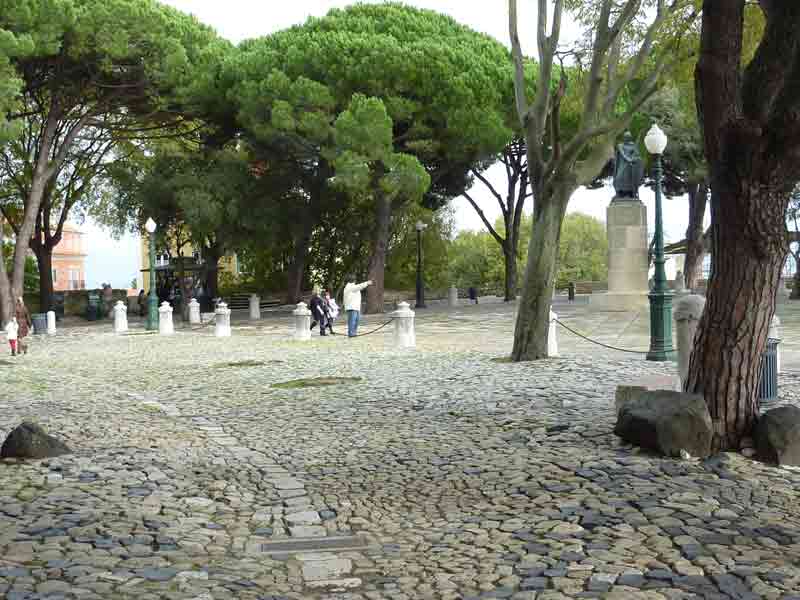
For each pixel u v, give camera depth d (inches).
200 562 188.7
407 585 172.6
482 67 1346.0
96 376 633.6
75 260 3636.8
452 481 264.8
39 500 239.3
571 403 393.7
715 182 272.2
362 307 1464.1
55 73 1242.6
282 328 1195.9
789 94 252.1
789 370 507.2
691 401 278.8
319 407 430.6
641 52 559.8
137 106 1376.7
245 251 1843.0
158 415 421.7
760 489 237.5
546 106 591.8
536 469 267.7
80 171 1632.6
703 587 162.6
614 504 224.1
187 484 267.9
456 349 759.7
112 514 227.1
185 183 1454.2
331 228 1787.6
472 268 2618.1
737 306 278.1
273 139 1376.7
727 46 262.1
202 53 1379.2
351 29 1422.2
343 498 252.5
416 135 1347.2
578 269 3006.9
